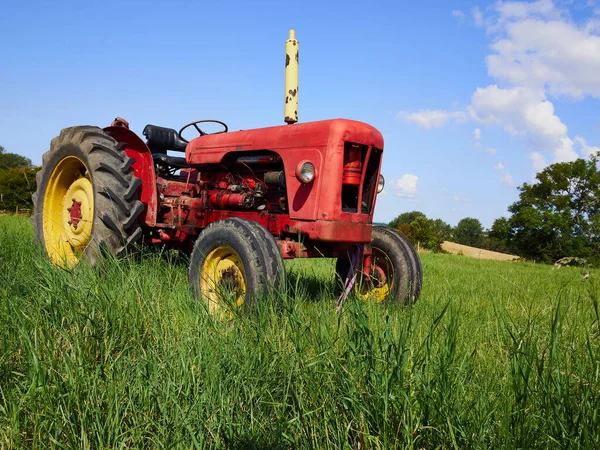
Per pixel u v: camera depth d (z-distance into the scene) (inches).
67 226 177.9
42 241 180.7
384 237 159.6
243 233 123.6
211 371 73.5
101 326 91.8
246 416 67.4
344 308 92.7
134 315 97.6
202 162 169.3
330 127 135.3
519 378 62.6
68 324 94.5
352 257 146.3
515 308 141.6
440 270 314.2
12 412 64.4
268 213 149.1
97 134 168.4
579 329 100.2
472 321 118.4
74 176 183.9
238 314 97.5
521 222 1723.7
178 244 180.1
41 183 186.1
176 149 205.8
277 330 91.2
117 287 111.5
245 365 77.4
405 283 150.9
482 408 64.0
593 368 65.4
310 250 140.5
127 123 188.5
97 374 69.7
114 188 155.6
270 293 113.3
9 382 75.4
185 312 103.5
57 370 76.5
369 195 146.7
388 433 61.2
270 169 154.9
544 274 322.0
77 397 66.0
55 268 119.5
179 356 79.3
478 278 257.3
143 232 178.9
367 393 65.1
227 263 130.6
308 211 137.6
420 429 59.1
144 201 167.6
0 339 86.7
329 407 66.2
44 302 98.9
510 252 1934.1
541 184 1736.0
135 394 69.9
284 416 66.0
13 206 492.7
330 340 77.2
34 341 83.5
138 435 61.4
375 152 144.2
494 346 97.5
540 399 63.9
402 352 65.1
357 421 63.4
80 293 103.3
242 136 158.1
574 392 64.6
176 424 61.7
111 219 152.9
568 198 1665.8
